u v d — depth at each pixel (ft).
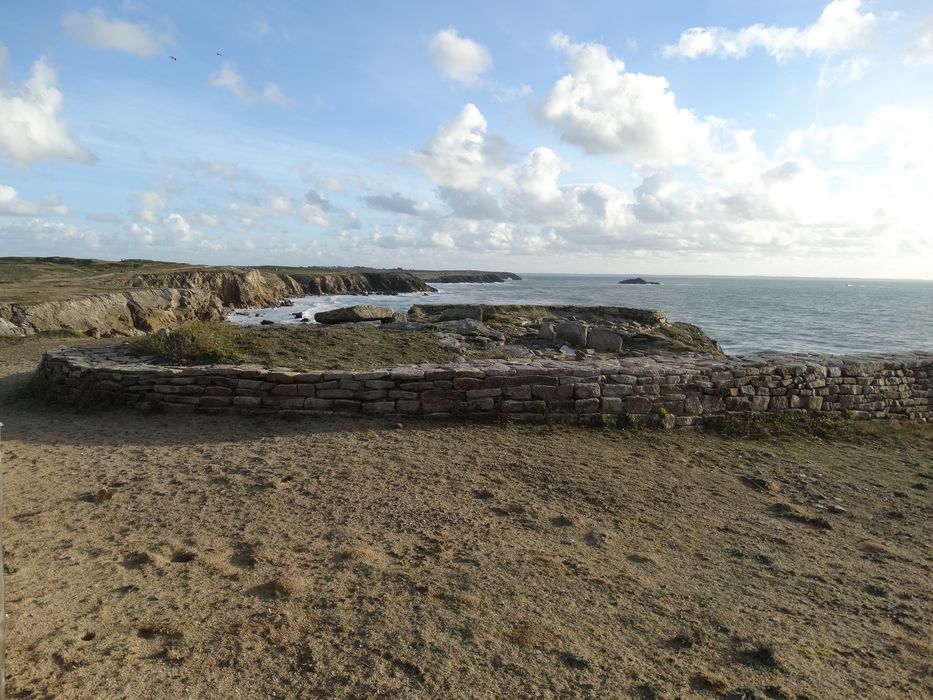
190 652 9.20
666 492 18.43
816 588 12.87
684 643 10.34
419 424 24.04
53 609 10.25
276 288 197.98
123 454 19.65
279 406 24.68
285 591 11.17
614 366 27.27
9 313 60.75
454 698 8.57
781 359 30.86
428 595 11.37
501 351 40.14
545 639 10.14
